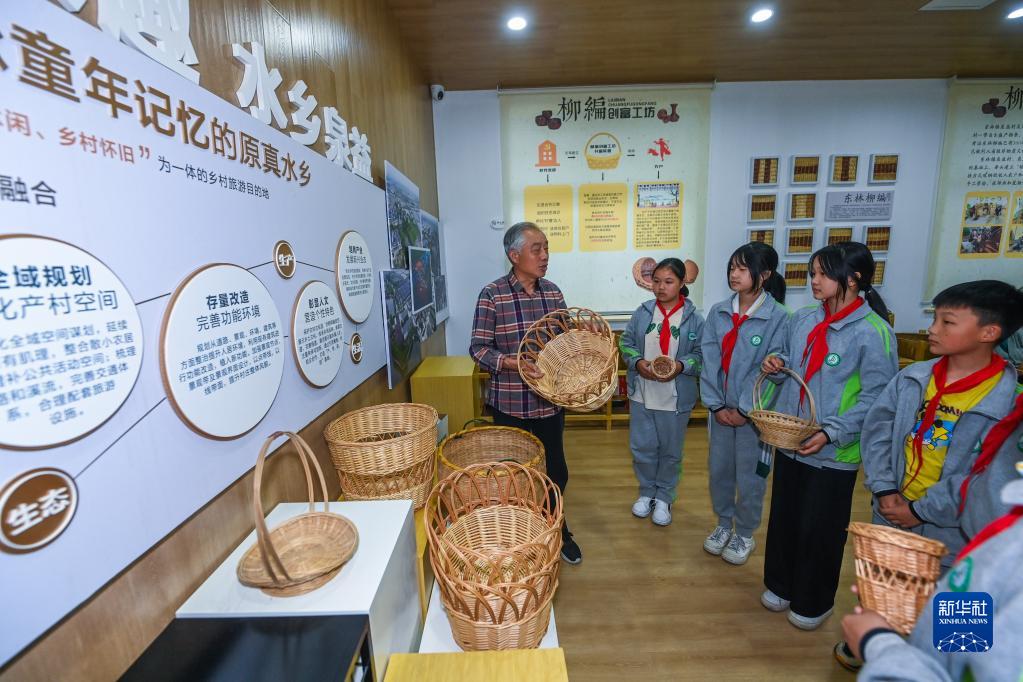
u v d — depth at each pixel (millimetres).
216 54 903
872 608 730
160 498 724
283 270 1122
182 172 778
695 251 3695
